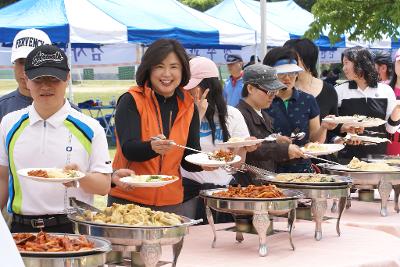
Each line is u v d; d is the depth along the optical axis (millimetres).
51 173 2562
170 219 2652
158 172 3424
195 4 26328
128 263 2727
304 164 4430
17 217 2807
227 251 3230
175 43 3391
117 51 14188
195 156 3436
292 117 4578
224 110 3965
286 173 4137
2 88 22047
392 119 5441
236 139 3758
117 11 10109
